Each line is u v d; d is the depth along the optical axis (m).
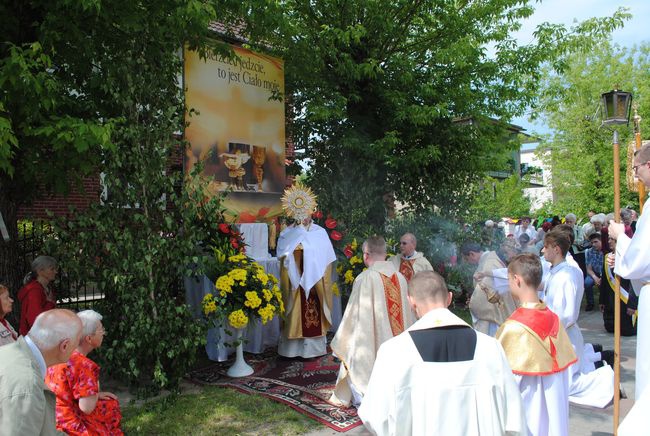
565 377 3.33
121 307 5.41
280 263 7.14
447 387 2.30
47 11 5.38
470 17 10.20
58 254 5.29
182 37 6.27
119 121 5.28
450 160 10.68
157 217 5.67
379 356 2.45
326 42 9.19
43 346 2.65
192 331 5.52
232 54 6.82
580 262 10.97
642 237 3.30
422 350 2.37
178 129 5.93
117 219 5.47
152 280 5.34
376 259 5.11
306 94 9.66
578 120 22.97
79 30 5.46
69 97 5.77
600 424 4.75
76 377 3.33
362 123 10.04
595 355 5.27
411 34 10.50
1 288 4.02
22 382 2.30
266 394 5.47
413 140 10.40
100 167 5.52
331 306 7.19
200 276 6.90
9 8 5.48
